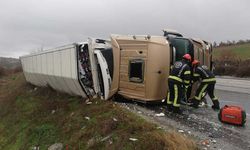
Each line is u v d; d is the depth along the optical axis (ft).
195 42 36.37
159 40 34.17
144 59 34.32
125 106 33.99
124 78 36.52
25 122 43.21
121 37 37.22
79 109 35.35
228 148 21.90
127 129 24.47
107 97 37.09
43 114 41.22
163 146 20.98
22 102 55.16
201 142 22.93
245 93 62.85
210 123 28.32
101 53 37.40
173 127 26.35
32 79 62.59
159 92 34.09
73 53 37.37
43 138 33.94
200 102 37.24
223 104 47.16
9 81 102.53
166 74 34.14
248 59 135.03
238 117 27.71
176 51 34.99
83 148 26.22
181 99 33.27
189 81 32.04
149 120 27.84
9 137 42.60
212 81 34.12
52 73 45.42
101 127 27.02
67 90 43.68
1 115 57.31
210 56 39.45
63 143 29.89
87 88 38.09
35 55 54.80
